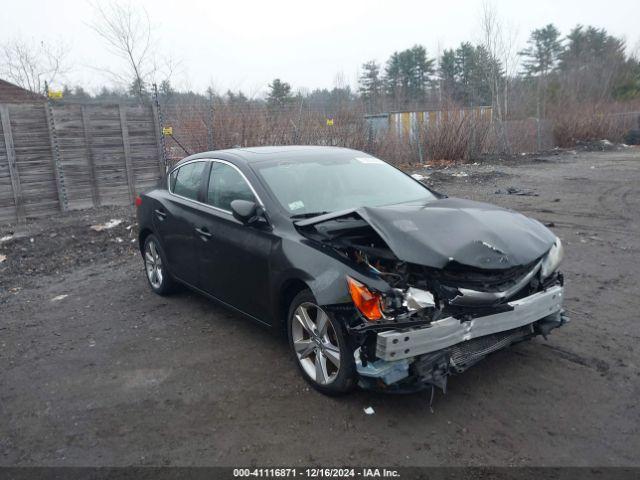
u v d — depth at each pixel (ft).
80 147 35.73
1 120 32.68
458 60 165.37
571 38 209.56
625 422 11.02
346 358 11.54
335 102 53.36
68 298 20.42
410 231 11.56
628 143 90.89
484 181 46.44
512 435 10.75
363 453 10.43
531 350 14.17
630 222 28.86
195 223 16.46
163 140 39.34
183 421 11.84
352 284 11.02
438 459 10.16
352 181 15.67
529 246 12.09
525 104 85.87
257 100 48.14
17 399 13.14
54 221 32.96
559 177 47.98
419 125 62.80
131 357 15.06
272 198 14.19
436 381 10.91
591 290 18.57
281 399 12.47
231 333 16.31
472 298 10.98
